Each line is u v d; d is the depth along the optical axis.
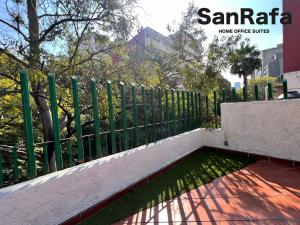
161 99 6.96
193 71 11.02
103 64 8.05
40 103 6.12
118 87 7.05
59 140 4.07
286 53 13.48
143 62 8.89
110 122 5.14
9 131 6.43
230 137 8.34
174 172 6.51
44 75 5.49
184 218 3.93
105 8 7.03
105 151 5.01
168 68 10.79
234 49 11.84
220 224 3.68
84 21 7.28
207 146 9.16
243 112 7.89
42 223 3.48
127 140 5.57
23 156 5.29
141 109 6.22
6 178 4.95
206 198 4.70
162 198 4.79
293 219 3.70
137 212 4.24
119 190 4.95
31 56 6.00
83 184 4.16
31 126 3.64
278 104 6.96
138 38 8.84
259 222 3.66
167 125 7.26
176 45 11.23
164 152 6.68
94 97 4.75
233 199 4.58
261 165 6.81
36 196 3.42
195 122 9.08
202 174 6.23
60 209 3.75
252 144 7.69
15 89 5.70
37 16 6.89
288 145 6.77
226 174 6.15
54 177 3.71
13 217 3.13
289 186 5.09
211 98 9.76
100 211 4.36
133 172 5.39
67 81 6.67
